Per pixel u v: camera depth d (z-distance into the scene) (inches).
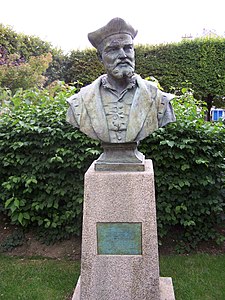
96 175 90.8
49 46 366.9
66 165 145.3
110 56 87.7
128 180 90.0
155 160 145.3
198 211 150.2
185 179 143.9
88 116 91.9
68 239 161.5
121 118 90.8
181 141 141.0
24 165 153.5
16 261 147.3
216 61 340.5
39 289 124.1
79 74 368.2
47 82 355.6
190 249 154.5
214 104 381.4
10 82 253.3
